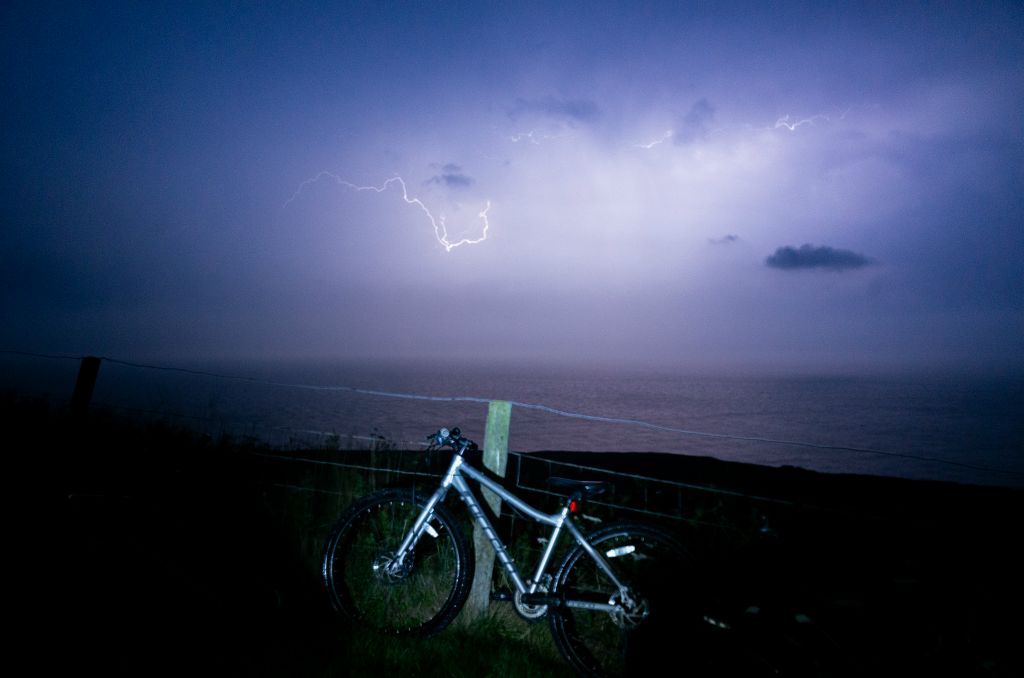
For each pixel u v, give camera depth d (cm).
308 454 686
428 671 309
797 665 326
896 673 321
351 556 424
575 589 335
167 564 389
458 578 346
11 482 493
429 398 423
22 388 807
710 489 489
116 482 527
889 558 408
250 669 288
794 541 426
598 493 338
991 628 343
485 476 355
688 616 324
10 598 326
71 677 269
